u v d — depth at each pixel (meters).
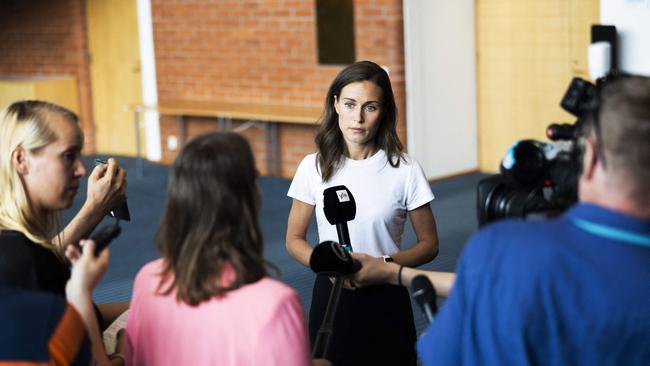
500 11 8.04
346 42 7.86
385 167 2.72
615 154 1.39
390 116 2.71
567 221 1.48
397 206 2.73
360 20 7.73
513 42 8.00
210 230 1.67
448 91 8.07
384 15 7.57
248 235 1.71
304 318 1.72
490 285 1.48
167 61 9.41
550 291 1.43
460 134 8.26
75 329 1.62
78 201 7.79
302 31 8.16
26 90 9.98
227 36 8.79
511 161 1.76
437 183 8.05
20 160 1.89
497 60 8.15
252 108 8.38
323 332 2.06
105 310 2.29
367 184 2.71
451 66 8.06
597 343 1.43
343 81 2.66
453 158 8.23
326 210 2.36
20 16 10.67
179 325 1.73
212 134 1.73
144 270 1.85
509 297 1.45
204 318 1.69
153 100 9.67
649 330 1.41
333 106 2.72
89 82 10.27
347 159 2.73
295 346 1.67
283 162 8.63
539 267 1.44
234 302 1.68
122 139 10.17
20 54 10.81
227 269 1.70
